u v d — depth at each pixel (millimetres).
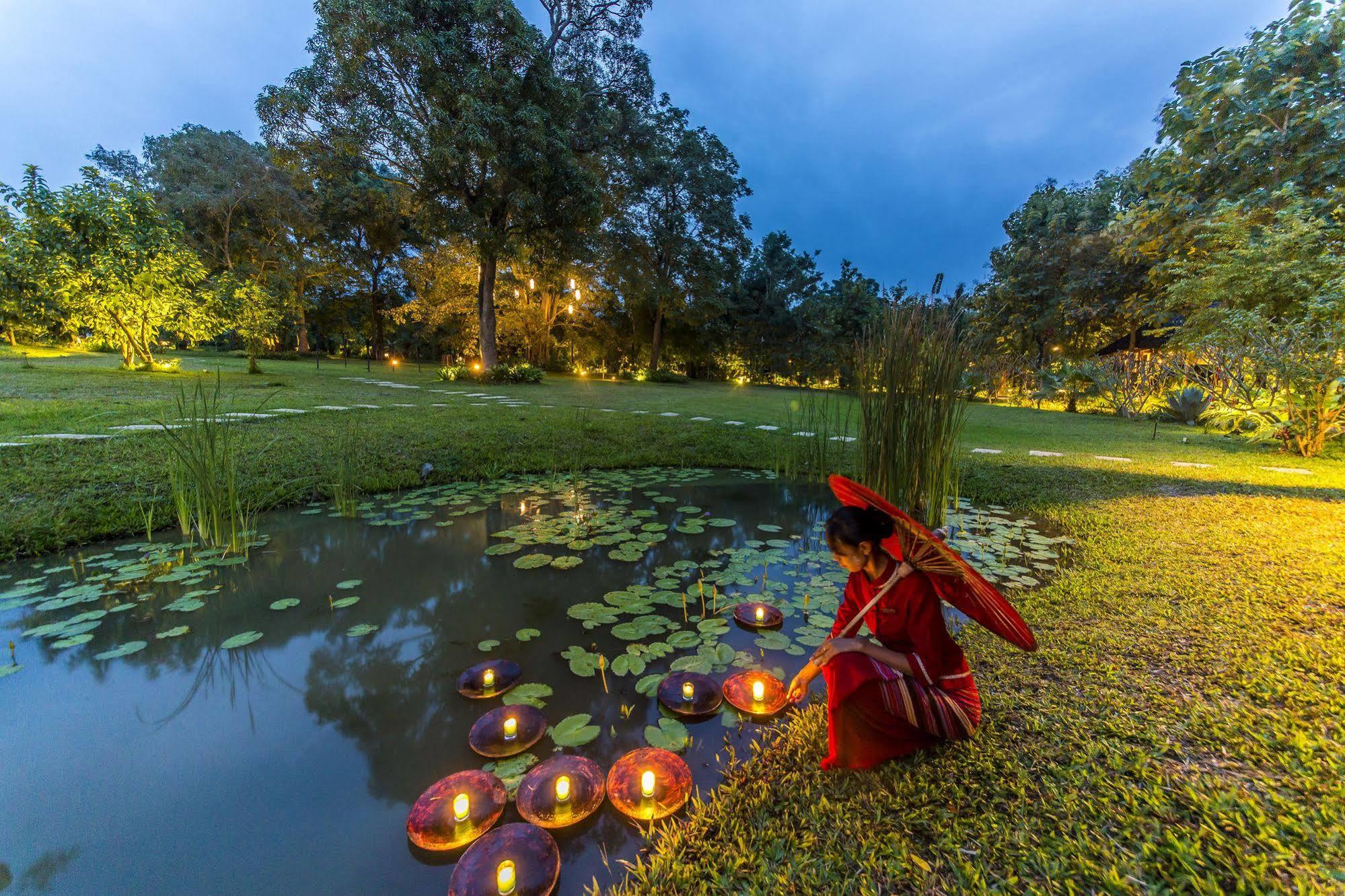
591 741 1760
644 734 1797
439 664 2230
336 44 12648
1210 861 1188
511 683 2066
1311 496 4723
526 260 16625
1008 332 17828
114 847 1368
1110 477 5492
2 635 2391
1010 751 1582
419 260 22234
